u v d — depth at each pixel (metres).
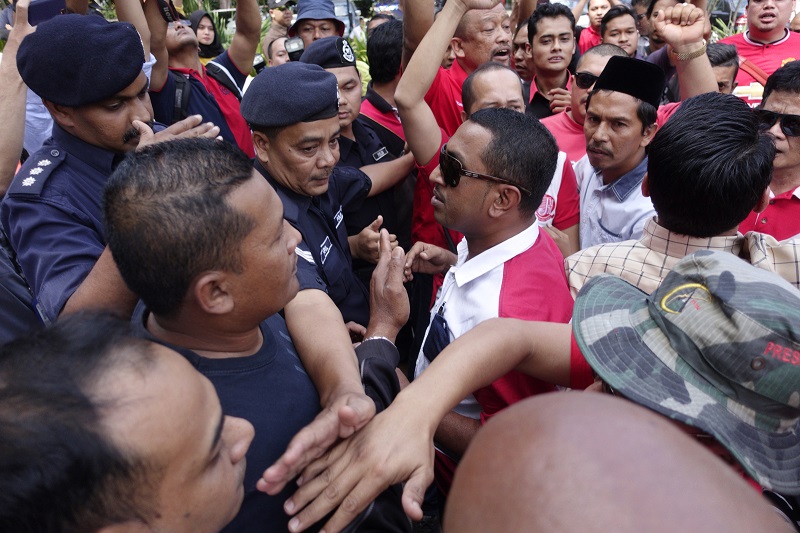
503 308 1.53
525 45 4.18
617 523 0.44
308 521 0.95
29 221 1.53
